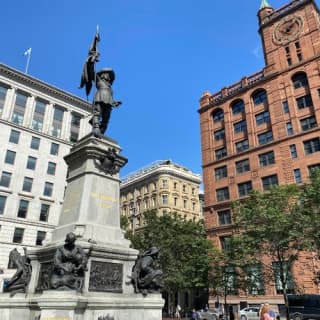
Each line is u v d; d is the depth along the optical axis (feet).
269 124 166.30
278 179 152.66
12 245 162.71
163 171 244.63
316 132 146.20
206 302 196.13
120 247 35.99
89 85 50.29
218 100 193.98
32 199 177.37
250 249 99.76
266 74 174.29
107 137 43.93
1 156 173.58
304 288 116.78
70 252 30.04
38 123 198.39
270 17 188.24
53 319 25.75
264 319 39.45
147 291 33.91
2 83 188.65
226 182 174.50
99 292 31.76
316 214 91.09
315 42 162.09
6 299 31.17
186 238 134.21
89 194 38.42
